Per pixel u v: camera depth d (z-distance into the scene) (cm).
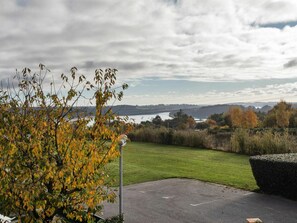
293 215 938
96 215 932
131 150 2445
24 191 547
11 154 584
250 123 5216
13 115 619
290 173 1069
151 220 929
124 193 1212
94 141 657
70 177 610
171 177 1448
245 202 1067
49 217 672
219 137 2650
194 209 1015
